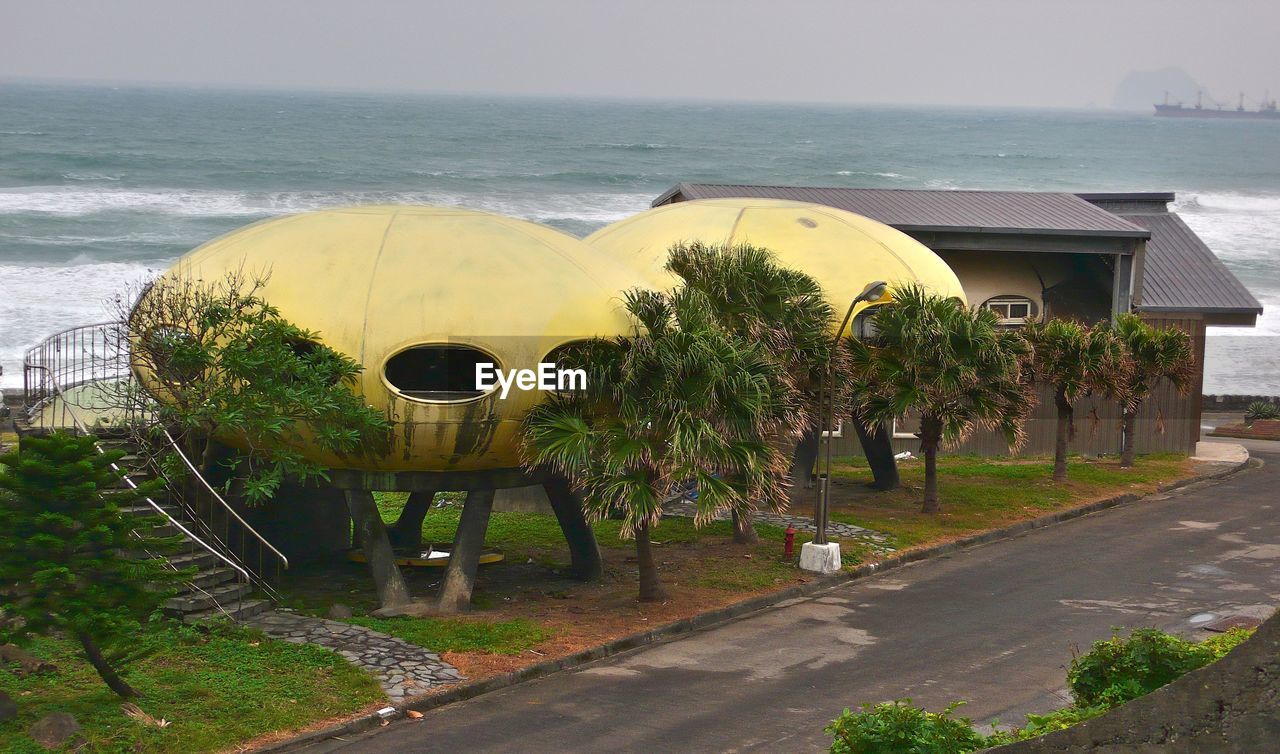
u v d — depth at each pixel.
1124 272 39.78
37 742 15.43
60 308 64.12
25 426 23.38
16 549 15.70
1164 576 25.86
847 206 41.34
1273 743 10.88
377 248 21.62
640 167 166.25
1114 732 11.70
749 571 25.64
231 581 21.86
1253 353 69.19
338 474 21.98
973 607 23.59
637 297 21.67
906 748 13.45
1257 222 129.25
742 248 26.02
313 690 17.97
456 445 20.95
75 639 16.50
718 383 21.42
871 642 21.39
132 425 22.08
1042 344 34.34
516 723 17.41
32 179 117.06
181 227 92.62
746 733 16.94
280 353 20.12
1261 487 36.03
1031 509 31.91
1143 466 38.12
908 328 28.41
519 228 23.11
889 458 33.81
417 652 19.95
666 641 21.58
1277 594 24.36
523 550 27.64
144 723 16.28
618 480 21.22
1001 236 38.94
